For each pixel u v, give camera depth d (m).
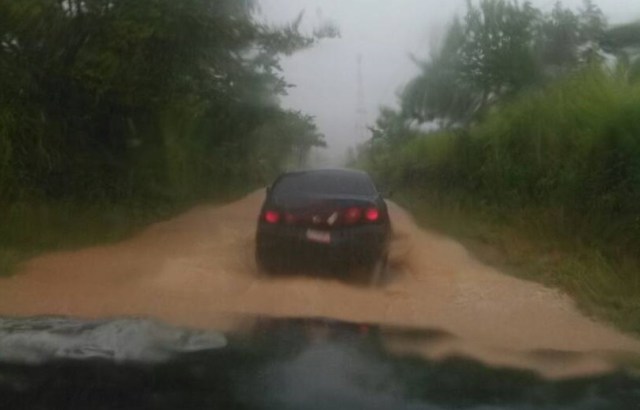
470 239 15.10
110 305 8.25
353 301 9.10
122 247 12.53
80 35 13.46
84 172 14.55
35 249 11.57
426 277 11.10
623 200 12.43
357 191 11.09
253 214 19.52
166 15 13.22
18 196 12.45
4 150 12.36
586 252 11.80
